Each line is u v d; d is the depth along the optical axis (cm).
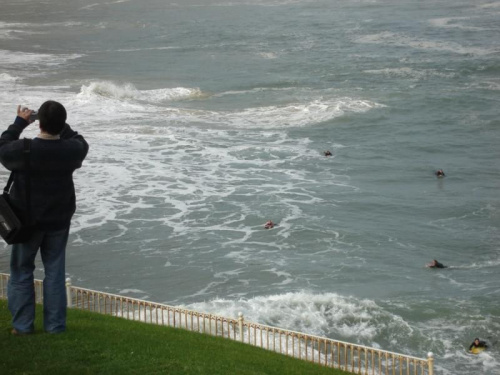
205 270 2602
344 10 11669
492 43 8238
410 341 2086
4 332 1080
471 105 5450
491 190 3631
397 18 10538
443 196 3531
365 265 2683
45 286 1062
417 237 2997
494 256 2811
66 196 979
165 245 2816
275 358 1299
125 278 2539
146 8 12656
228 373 1055
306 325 2159
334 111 5225
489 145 4459
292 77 6631
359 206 3347
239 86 6294
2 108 5025
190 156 4053
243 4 12975
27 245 998
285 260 2705
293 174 3812
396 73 6731
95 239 2861
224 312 2206
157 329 1349
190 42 8894
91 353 1045
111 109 5203
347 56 7669
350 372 1340
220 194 3428
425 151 4325
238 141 4419
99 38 9362
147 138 4412
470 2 12162
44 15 12000
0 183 3388
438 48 8031
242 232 2973
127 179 3606
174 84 6388
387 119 5062
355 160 4116
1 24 10731
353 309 2245
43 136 945
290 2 13075
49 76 6606
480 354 2003
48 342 1050
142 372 1002
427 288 2488
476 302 2342
